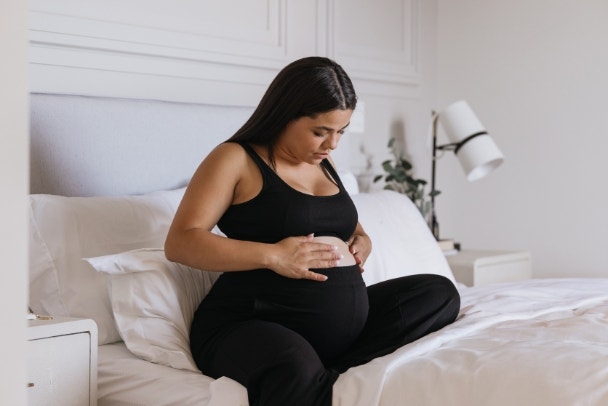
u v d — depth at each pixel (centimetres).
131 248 228
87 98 260
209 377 185
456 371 165
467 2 459
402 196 321
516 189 449
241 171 197
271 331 176
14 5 120
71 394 178
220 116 298
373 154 414
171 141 278
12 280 121
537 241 443
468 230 466
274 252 187
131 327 200
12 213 121
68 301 212
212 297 200
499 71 452
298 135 199
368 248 223
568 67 431
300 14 357
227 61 320
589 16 424
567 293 271
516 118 448
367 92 407
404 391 164
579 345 180
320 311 189
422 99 452
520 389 155
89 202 229
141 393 185
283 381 165
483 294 267
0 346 120
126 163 264
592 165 425
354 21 399
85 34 271
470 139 391
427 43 456
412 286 207
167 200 249
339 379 171
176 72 303
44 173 245
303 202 196
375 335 201
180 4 305
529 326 214
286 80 198
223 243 186
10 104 120
